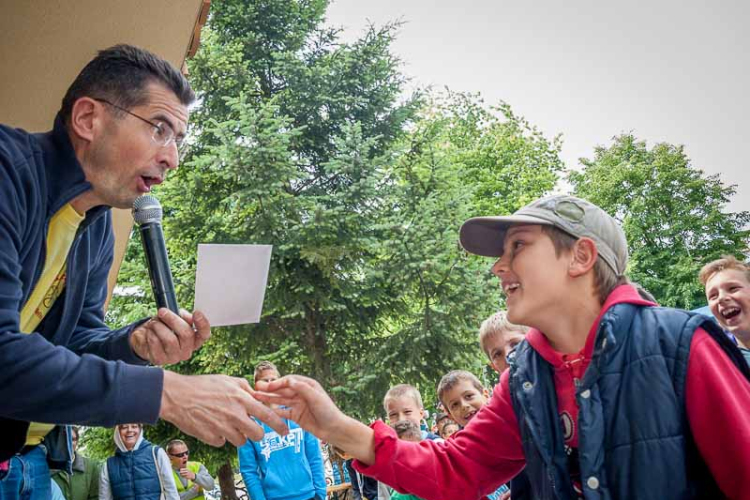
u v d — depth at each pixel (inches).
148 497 201.6
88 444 429.4
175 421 63.3
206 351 437.1
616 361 56.4
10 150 63.4
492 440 69.8
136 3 109.0
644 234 820.0
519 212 65.6
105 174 71.7
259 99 523.2
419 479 68.1
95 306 89.4
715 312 133.6
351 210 462.3
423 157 487.2
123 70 71.4
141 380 61.4
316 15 597.9
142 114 71.5
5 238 59.6
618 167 865.5
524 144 887.7
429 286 448.5
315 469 198.5
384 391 442.3
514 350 68.6
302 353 450.9
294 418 71.2
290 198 445.4
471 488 69.6
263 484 188.9
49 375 57.5
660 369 54.2
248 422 65.7
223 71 506.3
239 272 71.4
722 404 51.3
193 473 249.4
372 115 534.0
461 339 439.5
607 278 62.4
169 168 75.0
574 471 60.5
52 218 72.8
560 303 62.2
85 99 70.2
